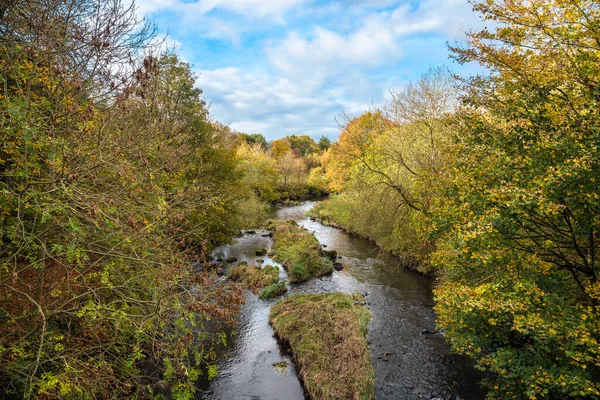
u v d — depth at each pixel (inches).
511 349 302.7
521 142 299.0
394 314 555.5
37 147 233.0
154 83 339.6
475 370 399.5
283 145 3280.0
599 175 238.4
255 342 482.3
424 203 671.8
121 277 296.4
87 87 255.0
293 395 374.9
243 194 945.5
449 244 344.8
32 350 267.1
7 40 235.8
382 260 872.3
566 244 315.3
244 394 377.1
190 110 732.7
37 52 225.3
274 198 2096.5
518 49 318.7
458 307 312.2
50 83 233.6
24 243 259.1
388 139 827.4
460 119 395.2
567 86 292.7
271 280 696.4
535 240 308.5
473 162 349.1
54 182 222.7
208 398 370.9
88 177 254.5
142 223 292.2
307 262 785.6
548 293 291.4
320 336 456.4
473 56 346.9
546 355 275.9
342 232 1268.5
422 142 719.1
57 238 286.7
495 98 351.6
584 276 316.8
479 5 311.4
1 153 274.5
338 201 1439.5
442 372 398.6
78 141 240.5
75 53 248.5
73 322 327.0
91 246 293.7
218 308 301.9
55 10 242.4
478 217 311.6
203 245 378.3
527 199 248.5
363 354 406.9
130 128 314.0
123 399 307.0
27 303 312.3
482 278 372.2
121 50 283.3
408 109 747.4
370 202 876.6
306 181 2613.2
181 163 493.7
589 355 239.9
